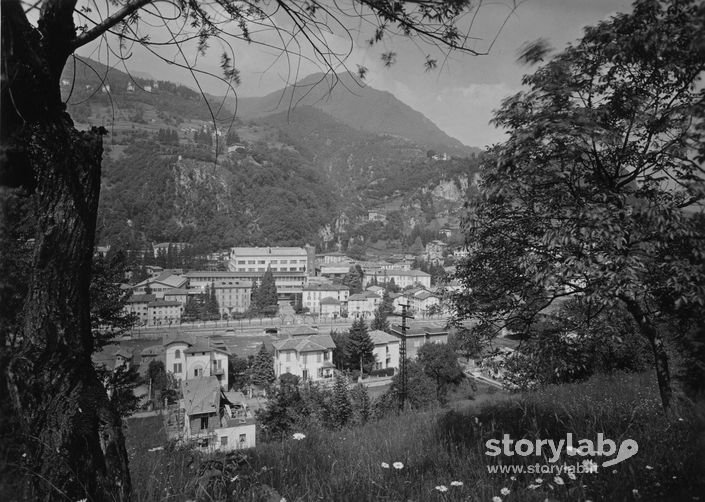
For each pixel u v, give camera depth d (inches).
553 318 194.2
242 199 7042.3
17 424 98.9
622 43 143.3
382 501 122.4
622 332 190.1
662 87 152.9
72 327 108.7
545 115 150.3
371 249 7357.3
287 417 796.0
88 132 115.7
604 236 139.6
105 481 107.7
